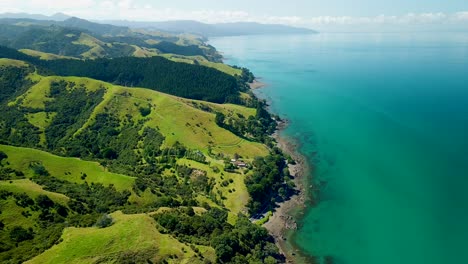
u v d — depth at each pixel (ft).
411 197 564.30
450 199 551.59
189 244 391.86
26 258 344.69
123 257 348.38
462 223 493.36
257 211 550.36
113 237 369.30
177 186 594.65
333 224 512.22
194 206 519.19
